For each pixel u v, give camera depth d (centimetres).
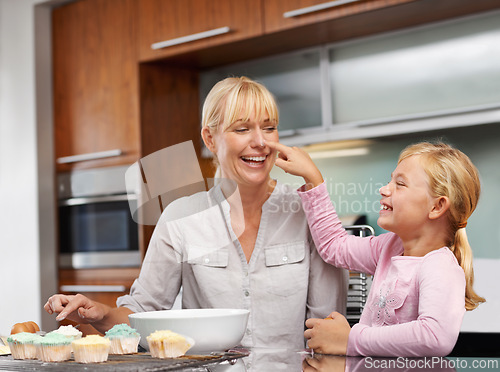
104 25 310
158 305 132
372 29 258
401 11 236
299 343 129
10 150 333
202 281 130
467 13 240
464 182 100
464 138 257
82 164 317
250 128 124
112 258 303
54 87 329
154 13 292
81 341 82
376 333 92
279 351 98
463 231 106
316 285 130
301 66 287
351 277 140
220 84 128
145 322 91
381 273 109
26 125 327
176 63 304
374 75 267
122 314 119
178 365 78
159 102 303
